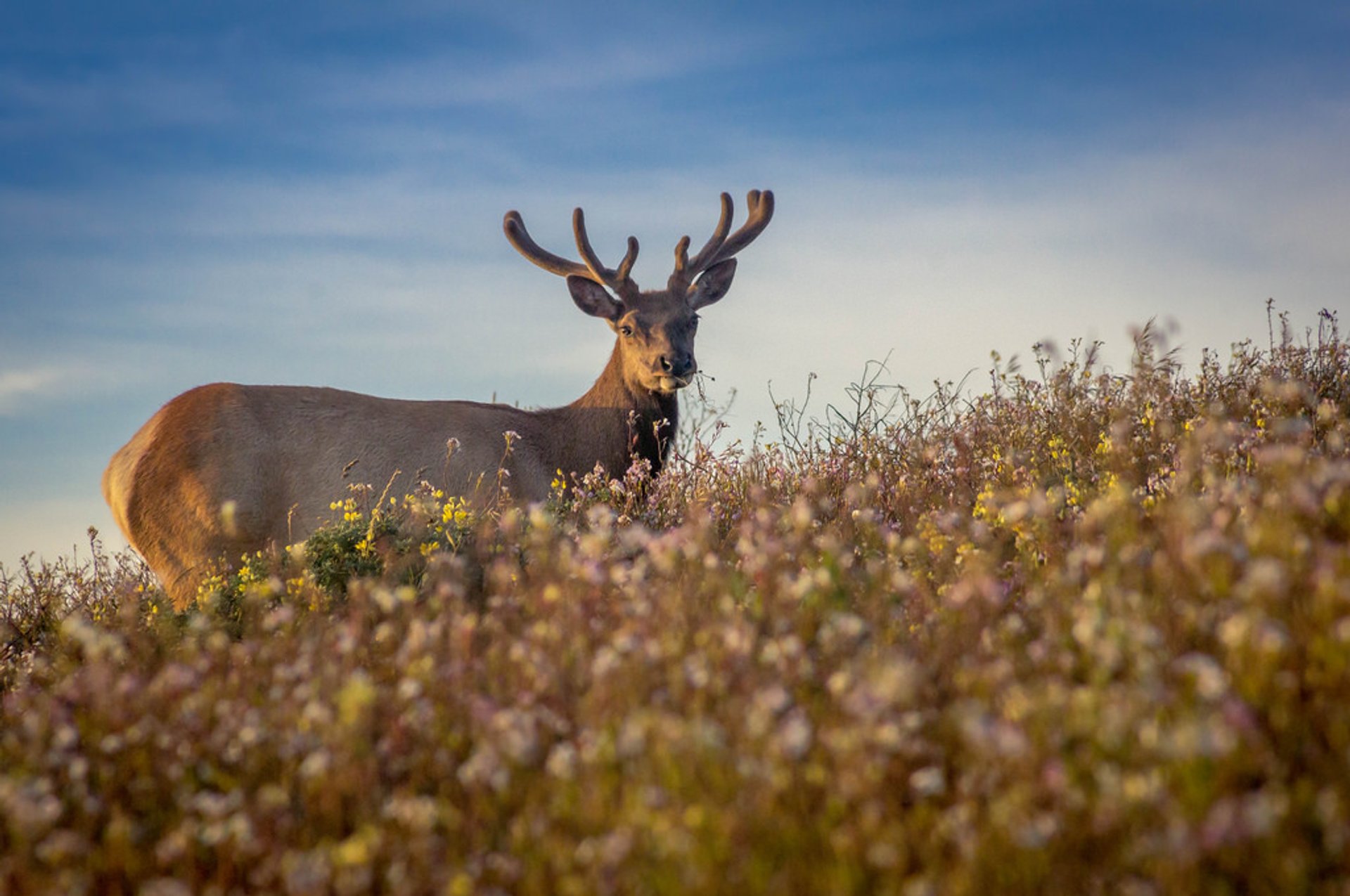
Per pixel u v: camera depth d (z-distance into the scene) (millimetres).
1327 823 8969
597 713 11992
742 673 12422
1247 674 10781
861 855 9562
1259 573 11000
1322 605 11258
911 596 14875
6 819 12500
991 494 18438
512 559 19688
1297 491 13320
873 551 17469
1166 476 18594
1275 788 9508
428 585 19422
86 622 21156
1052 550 15500
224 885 11219
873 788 10094
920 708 11922
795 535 17141
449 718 13258
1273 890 8828
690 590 15133
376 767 12266
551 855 10273
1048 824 9156
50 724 14719
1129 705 9984
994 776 10016
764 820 9883
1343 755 9820
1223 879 9070
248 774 12898
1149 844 8859
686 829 9648
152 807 12859
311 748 12820
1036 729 10094
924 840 9906
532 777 11688
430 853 10812
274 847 11367
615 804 10594
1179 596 12383
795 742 10266
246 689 14781
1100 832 9250
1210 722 9531
